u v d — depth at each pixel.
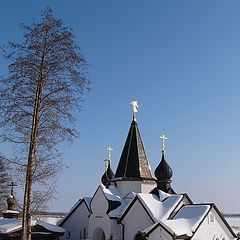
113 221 40.66
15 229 40.03
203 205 38.22
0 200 55.88
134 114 47.84
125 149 46.72
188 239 34.84
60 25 24.81
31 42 24.53
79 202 47.12
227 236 38.84
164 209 38.94
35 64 24.41
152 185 45.41
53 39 24.67
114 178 46.28
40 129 24.11
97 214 42.47
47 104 24.28
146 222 38.56
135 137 46.75
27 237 23.03
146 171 45.59
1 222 43.00
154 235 35.34
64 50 24.59
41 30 24.66
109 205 41.44
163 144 46.91
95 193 43.28
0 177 46.41
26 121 24.12
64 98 24.42
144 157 46.31
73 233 46.94
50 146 24.11
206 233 36.69
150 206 39.00
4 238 39.72
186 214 38.06
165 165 45.81
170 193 45.09
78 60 24.62
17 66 24.25
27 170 23.47
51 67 24.47
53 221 53.97
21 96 24.23
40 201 24.11
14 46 24.47
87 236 45.00
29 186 23.34
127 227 40.16
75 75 24.59
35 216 26.11
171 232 33.94
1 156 30.56
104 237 43.16
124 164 45.81
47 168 24.03
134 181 44.66
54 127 24.14
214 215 38.12
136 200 39.81
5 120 24.12
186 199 40.47
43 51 24.64
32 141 23.78
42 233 42.50
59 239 47.38
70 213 47.56
